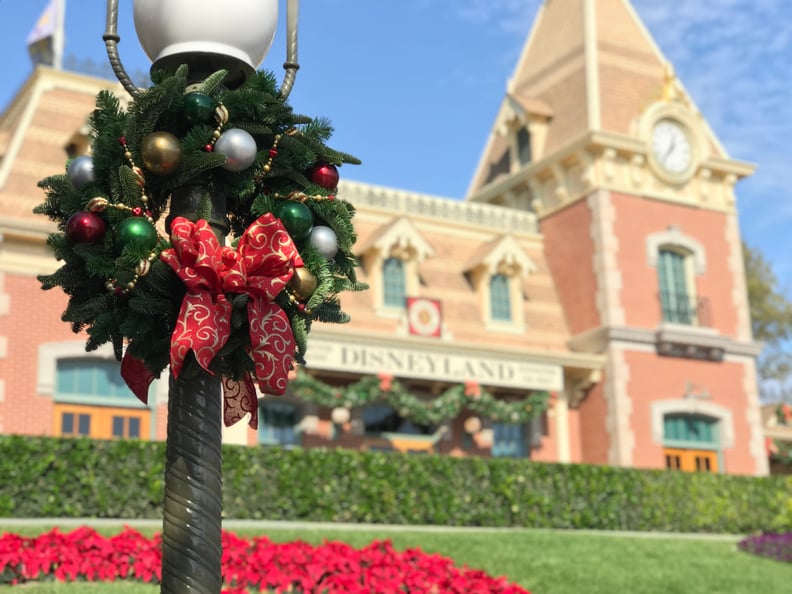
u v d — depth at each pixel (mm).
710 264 27000
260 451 16422
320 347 21297
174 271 4105
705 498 20984
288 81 4836
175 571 3867
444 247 25609
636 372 24875
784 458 28172
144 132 4266
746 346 26672
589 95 26531
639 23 28484
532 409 23750
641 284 25625
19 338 18438
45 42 22828
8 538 9008
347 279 4867
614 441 24266
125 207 4219
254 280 4043
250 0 4605
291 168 4547
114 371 19500
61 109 20750
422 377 22453
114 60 4484
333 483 16906
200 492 3975
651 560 14617
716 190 27906
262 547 9867
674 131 27203
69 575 9094
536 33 29797
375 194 25281
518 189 28719
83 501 14641
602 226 25422
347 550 10023
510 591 9656
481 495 18281
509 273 25484
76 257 4371
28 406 18234
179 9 4500
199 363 3852
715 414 25781
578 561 13844
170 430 4062
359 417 22531
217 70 4594
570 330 26078
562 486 19328
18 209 19156
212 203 4402
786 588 13664
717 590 13031
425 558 10133
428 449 23312
